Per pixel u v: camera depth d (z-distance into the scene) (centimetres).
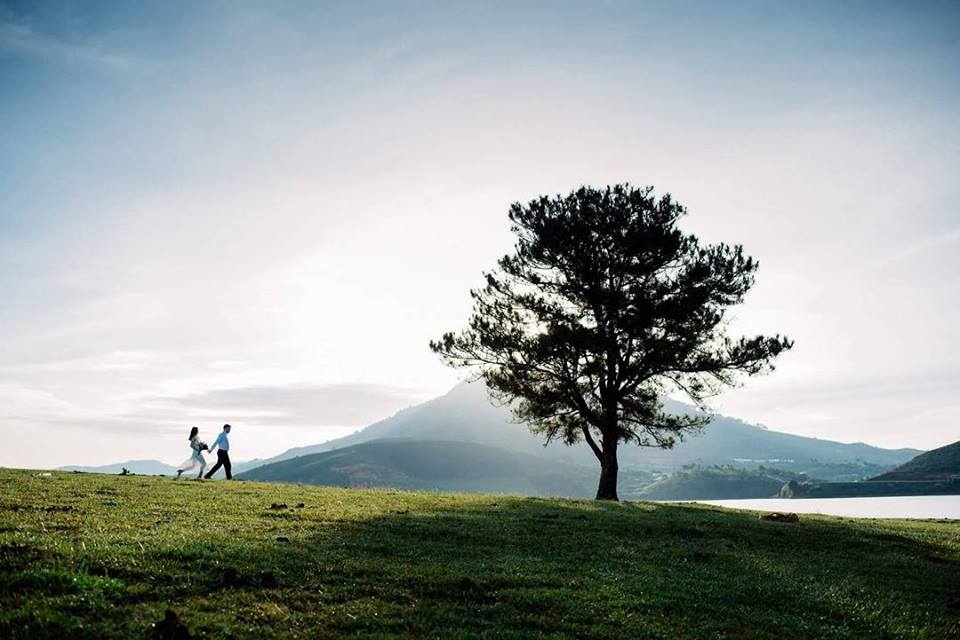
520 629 977
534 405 3938
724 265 3741
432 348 4066
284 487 2762
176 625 796
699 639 1020
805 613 1240
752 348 3622
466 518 2039
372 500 2398
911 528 2806
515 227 4150
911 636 1129
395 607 1008
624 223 3794
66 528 1326
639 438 3941
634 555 1670
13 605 823
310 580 1084
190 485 2534
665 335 3709
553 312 3822
